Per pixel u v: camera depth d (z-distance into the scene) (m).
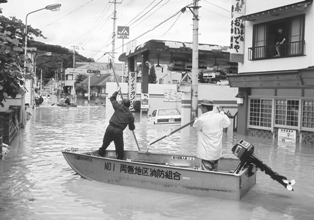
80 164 7.88
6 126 12.05
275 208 6.08
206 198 6.51
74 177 7.91
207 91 21.44
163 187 6.89
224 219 5.52
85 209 5.86
